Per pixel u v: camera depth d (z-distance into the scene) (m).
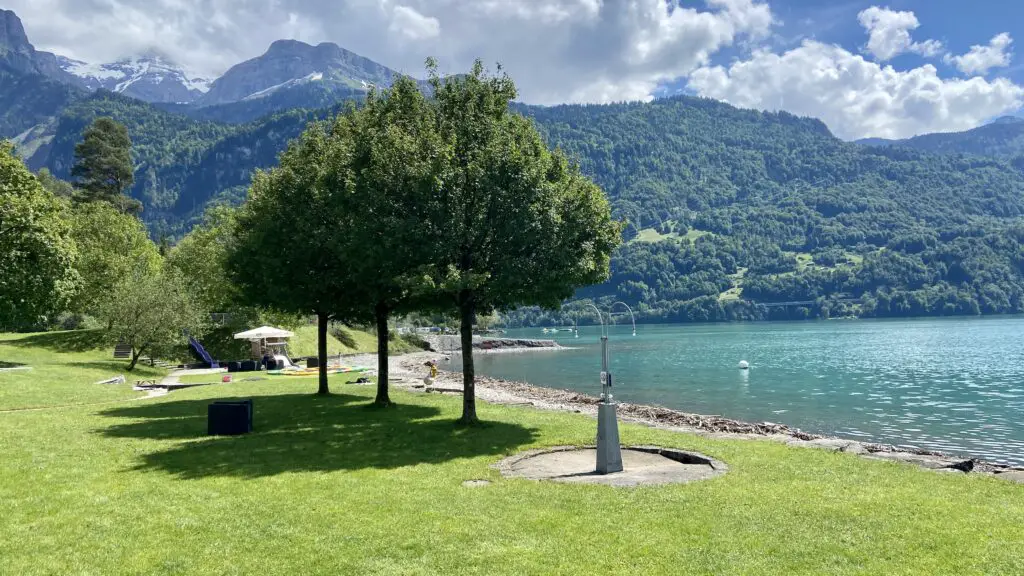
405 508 9.95
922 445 23.62
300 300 23.36
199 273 54.81
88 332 50.53
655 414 27.31
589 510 9.75
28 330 61.62
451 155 16.81
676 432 17.69
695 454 14.00
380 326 23.47
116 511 9.79
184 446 15.26
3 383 26.14
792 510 9.55
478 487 11.34
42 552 8.07
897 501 10.02
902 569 7.26
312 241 20.80
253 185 26.78
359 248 17.98
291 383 34.72
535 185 17.00
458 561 7.70
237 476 12.17
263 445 15.47
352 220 18.16
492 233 17.53
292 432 17.45
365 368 49.62
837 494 10.52
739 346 98.38
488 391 35.12
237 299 27.69
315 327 79.19
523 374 59.56
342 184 19.34
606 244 18.91
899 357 69.06
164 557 7.93
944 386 43.09
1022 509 9.56
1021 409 32.44
